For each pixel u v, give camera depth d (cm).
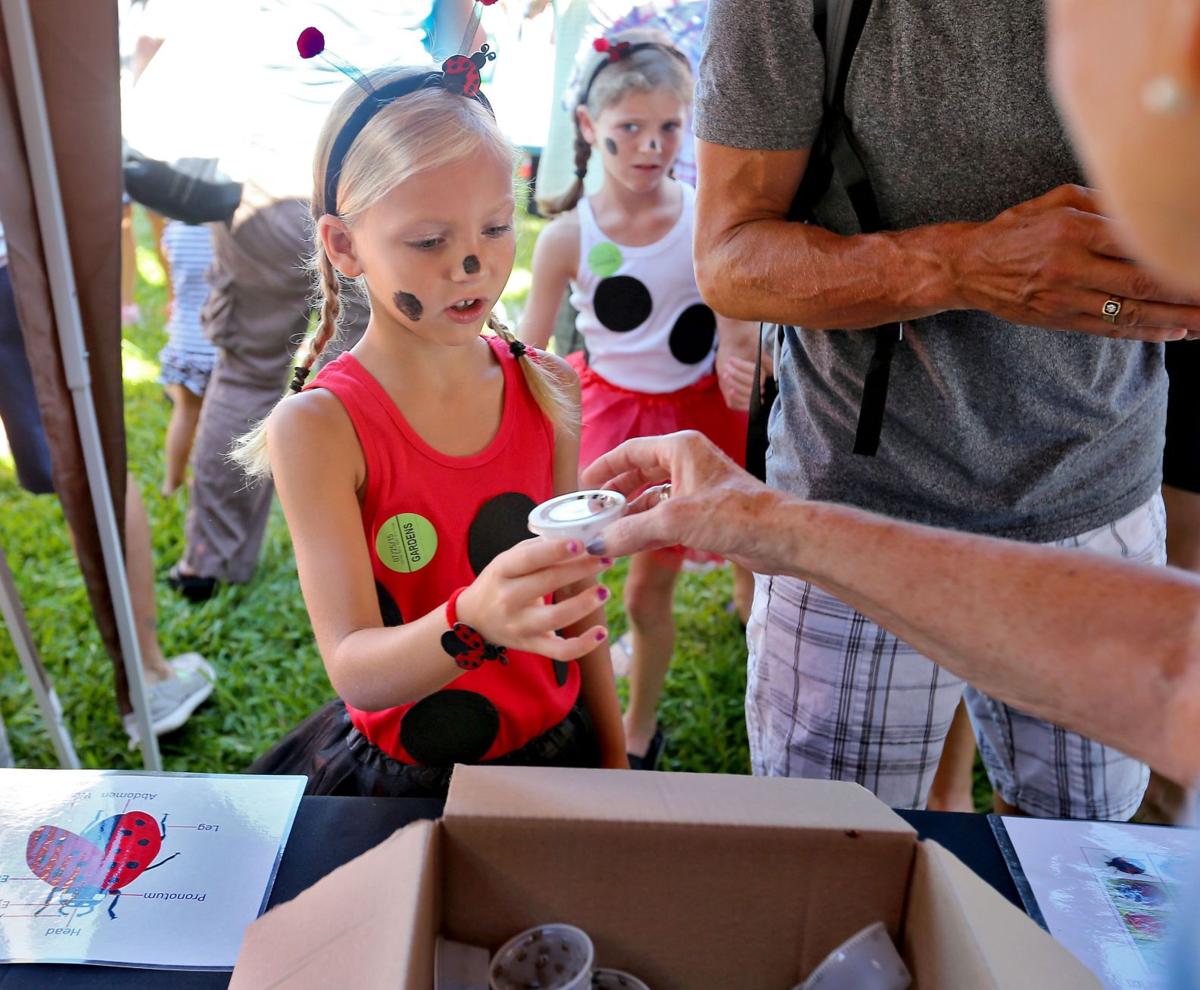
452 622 101
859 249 125
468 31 121
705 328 252
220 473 311
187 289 330
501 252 116
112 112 166
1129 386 138
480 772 87
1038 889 95
